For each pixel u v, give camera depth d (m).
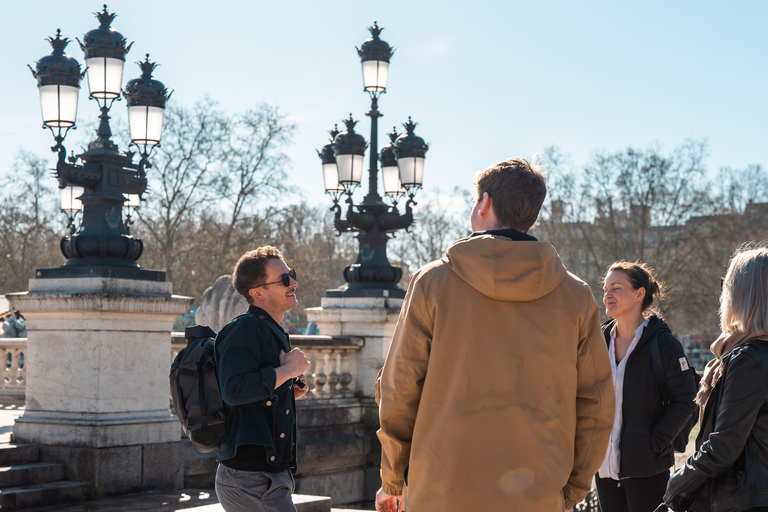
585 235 47.62
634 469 4.56
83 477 6.92
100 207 7.42
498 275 2.58
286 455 3.68
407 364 2.68
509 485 2.52
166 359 7.59
